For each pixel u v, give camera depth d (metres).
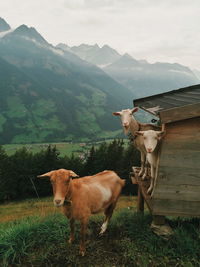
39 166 54.09
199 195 5.90
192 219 7.20
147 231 6.35
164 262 5.38
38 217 7.78
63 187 4.89
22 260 5.58
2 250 5.72
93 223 7.41
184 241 5.81
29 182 52.59
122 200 35.69
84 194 5.63
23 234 6.25
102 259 5.57
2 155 53.53
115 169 53.53
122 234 6.57
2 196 49.19
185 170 5.86
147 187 7.19
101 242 6.22
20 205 42.44
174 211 5.97
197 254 5.56
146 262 5.34
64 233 6.48
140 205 8.52
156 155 6.21
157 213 6.00
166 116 5.52
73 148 199.75
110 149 55.81
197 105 5.50
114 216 8.46
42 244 6.11
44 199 49.22
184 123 5.75
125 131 7.38
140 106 8.37
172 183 5.91
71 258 5.61
